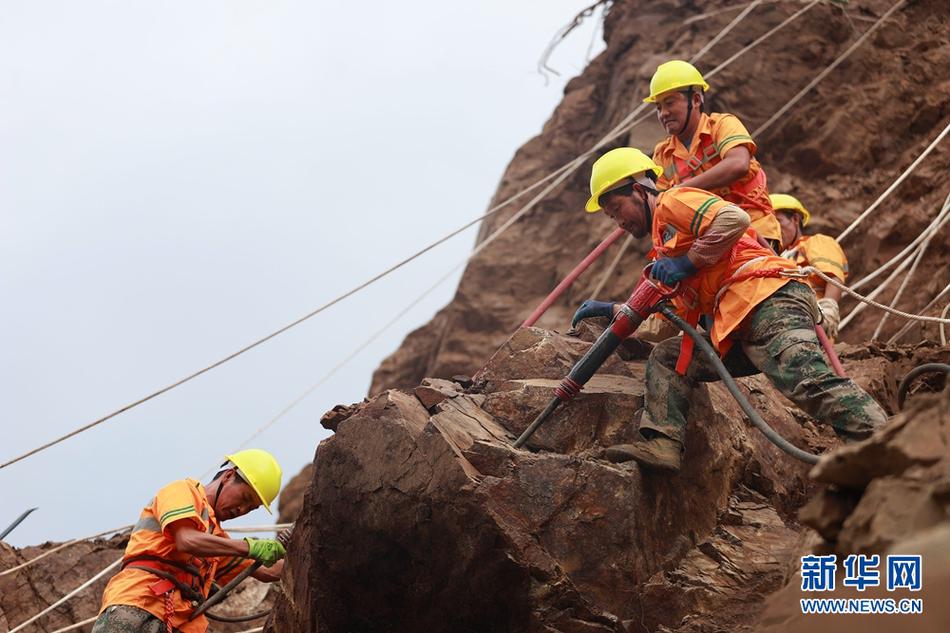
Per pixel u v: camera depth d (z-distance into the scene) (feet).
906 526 12.32
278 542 20.58
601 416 19.69
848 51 46.68
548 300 24.64
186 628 20.51
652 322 21.63
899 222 41.96
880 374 24.79
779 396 23.77
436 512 18.03
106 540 29.91
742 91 47.09
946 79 45.70
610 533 17.97
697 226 18.22
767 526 19.81
